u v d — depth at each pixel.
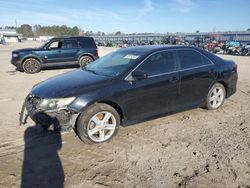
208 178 3.49
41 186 3.32
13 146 4.37
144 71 4.85
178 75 5.24
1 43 64.44
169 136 4.76
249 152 4.18
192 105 5.67
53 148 4.30
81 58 13.71
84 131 4.26
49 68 14.50
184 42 40.91
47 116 4.18
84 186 3.32
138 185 3.34
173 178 3.49
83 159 3.96
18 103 6.97
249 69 14.16
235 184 3.36
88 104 4.20
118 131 4.95
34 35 142.88
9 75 12.03
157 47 5.38
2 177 3.50
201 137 4.73
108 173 3.60
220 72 5.96
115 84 4.50
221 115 5.88
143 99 4.80
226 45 31.36
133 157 4.01
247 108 6.43
